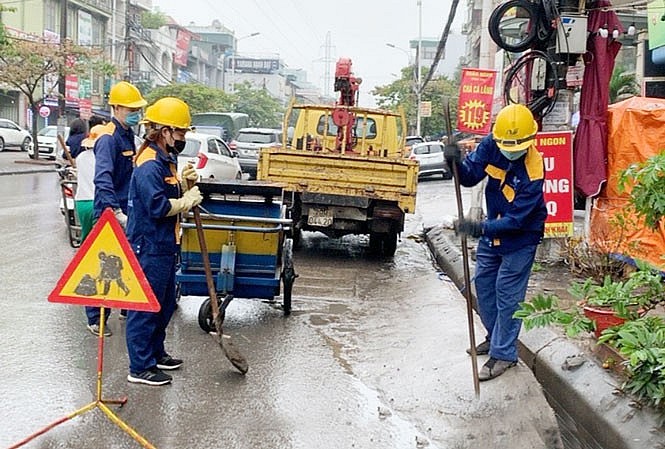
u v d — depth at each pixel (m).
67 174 9.56
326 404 5.34
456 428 4.98
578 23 8.90
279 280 7.49
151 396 5.35
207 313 6.81
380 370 6.09
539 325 5.26
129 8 58.28
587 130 9.20
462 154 5.68
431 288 9.55
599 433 5.04
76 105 46.53
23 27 45.50
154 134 5.54
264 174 11.38
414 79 55.94
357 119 13.32
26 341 6.52
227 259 7.25
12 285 8.55
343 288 9.48
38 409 5.03
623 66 19.62
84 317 7.37
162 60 68.62
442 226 14.62
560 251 9.84
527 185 5.36
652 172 5.29
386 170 11.23
